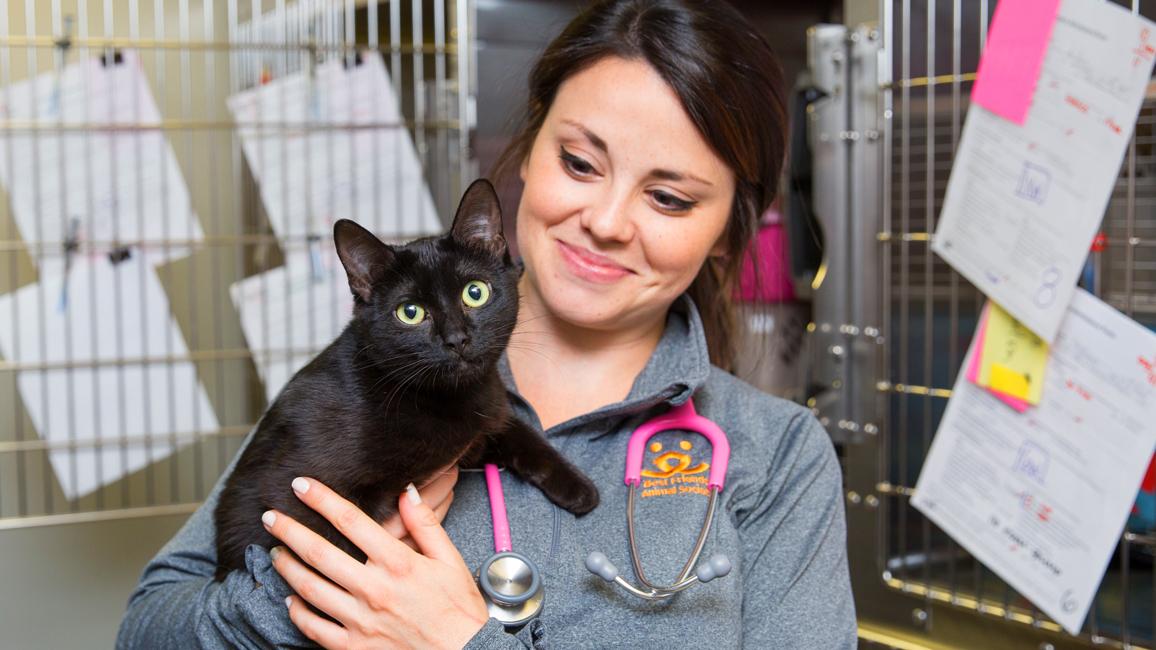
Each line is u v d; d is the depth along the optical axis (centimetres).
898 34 170
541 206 122
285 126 186
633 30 118
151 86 206
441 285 119
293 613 104
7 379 206
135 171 180
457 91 195
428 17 205
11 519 179
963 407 166
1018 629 164
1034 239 151
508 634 102
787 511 128
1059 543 153
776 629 120
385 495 115
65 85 175
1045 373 154
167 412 188
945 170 168
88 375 182
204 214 212
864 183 178
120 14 201
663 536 118
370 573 102
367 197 190
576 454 128
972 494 165
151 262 183
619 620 112
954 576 174
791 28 236
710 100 116
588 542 118
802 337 210
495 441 122
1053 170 148
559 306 124
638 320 131
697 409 132
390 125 190
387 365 116
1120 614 153
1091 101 142
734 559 118
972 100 158
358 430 112
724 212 127
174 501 217
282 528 104
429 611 101
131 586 218
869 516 183
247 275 213
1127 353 142
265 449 118
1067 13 144
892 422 180
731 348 156
